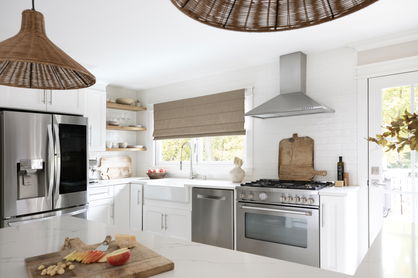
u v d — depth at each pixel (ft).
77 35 9.55
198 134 14.69
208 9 2.56
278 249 10.02
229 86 13.93
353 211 9.86
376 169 10.28
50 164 10.76
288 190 9.79
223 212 11.37
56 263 3.72
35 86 4.44
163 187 13.32
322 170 11.28
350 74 10.84
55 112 11.79
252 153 13.07
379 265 3.54
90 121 14.14
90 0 7.37
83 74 4.07
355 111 10.72
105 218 13.60
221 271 3.60
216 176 14.35
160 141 16.93
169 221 13.17
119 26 8.93
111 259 3.53
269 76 12.74
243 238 10.77
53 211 10.89
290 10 2.62
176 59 12.12
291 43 10.55
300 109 10.23
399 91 9.95
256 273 3.54
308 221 9.45
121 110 17.07
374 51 10.42
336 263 8.94
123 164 16.76
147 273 3.44
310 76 11.66
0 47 3.30
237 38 10.00
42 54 3.40
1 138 9.73
